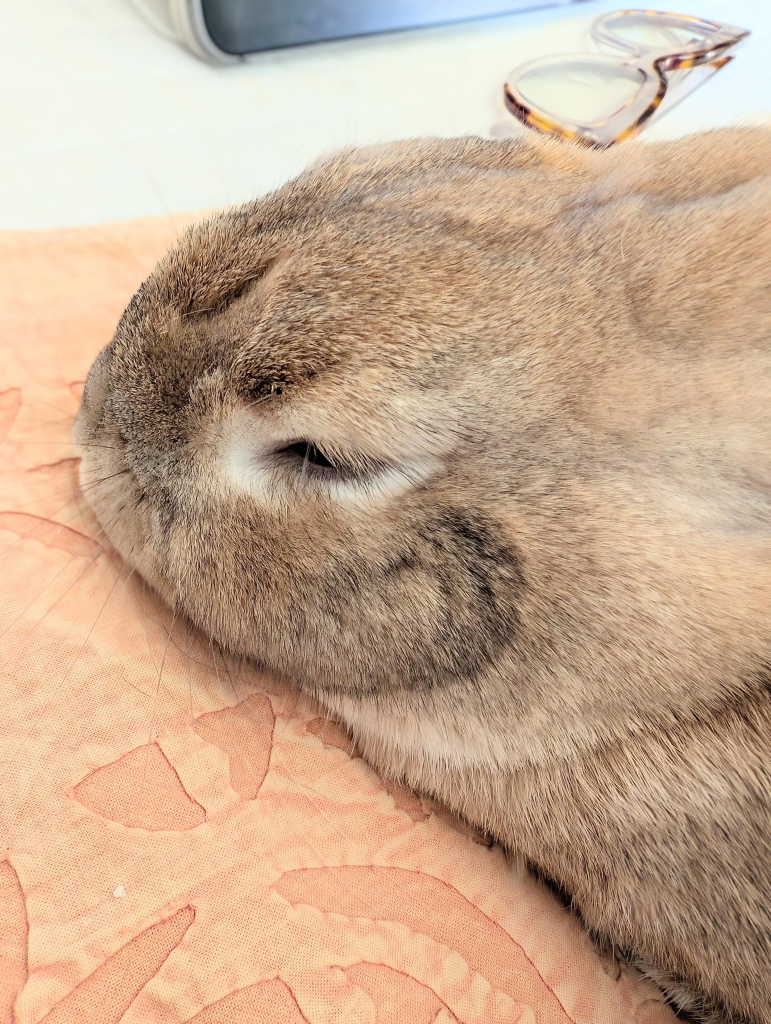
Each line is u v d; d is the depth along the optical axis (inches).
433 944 12.3
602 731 12.5
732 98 17.9
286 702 13.3
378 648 12.6
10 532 13.8
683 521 12.1
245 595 12.7
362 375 11.6
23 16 21.1
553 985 12.5
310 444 12.0
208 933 11.8
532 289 11.9
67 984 11.4
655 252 12.2
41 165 18.1
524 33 21.5
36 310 16.0
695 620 12.2
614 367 12.0
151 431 12.5
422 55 20.9
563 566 12.1
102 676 12.9
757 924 12.3
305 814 12.7
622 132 17.0
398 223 12.0
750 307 12.1
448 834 13.1
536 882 13.2
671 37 19.4
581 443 12.0
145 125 19.0
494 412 11.8
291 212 12.4
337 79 20.4
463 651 12.4
